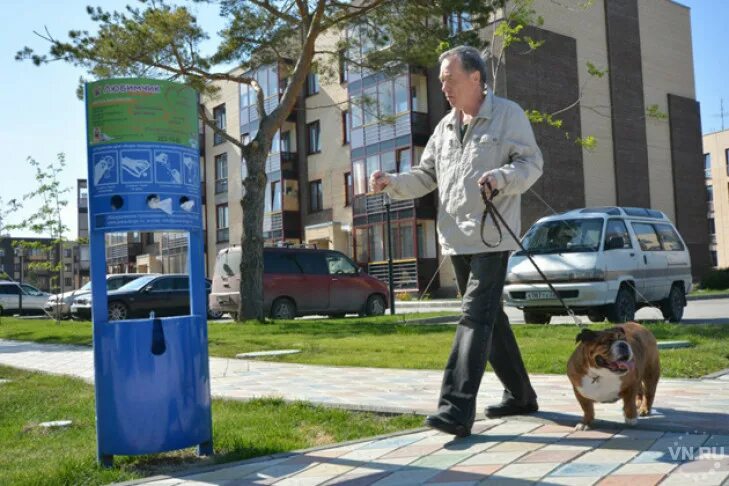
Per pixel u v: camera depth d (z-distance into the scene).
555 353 7.73
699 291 27.38
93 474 3.89
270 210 37.78
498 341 4.36
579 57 29.95
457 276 4.36
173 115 4.29
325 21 17.61
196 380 4.20
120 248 52.50
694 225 34.53
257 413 5.23
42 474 3.87
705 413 4.32
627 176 31.38
